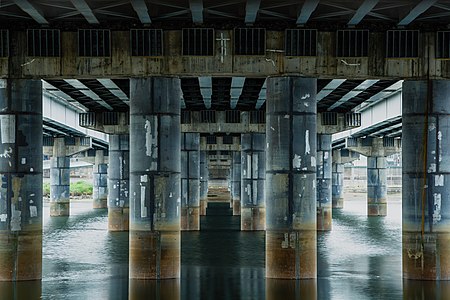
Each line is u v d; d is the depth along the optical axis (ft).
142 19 97.45
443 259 102.94
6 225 102.12
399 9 97.81
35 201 103.24
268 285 100.22
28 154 102.68
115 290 97.96
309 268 102.37
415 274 103.96
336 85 136.15
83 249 153.79
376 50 101.60
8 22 101.14
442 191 103.14
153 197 102.42
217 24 101.14
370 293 95.50
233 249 153.17
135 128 103.14
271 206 103.04
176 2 92.02
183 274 114.73
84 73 100.99
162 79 101.96
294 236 101.96
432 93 102.58
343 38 101.04
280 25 101.30
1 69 101.55
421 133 103.35
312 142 102.89
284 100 102.17
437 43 101.81
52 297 92.43
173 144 103.19
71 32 101.19
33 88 102.83
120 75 101.55
